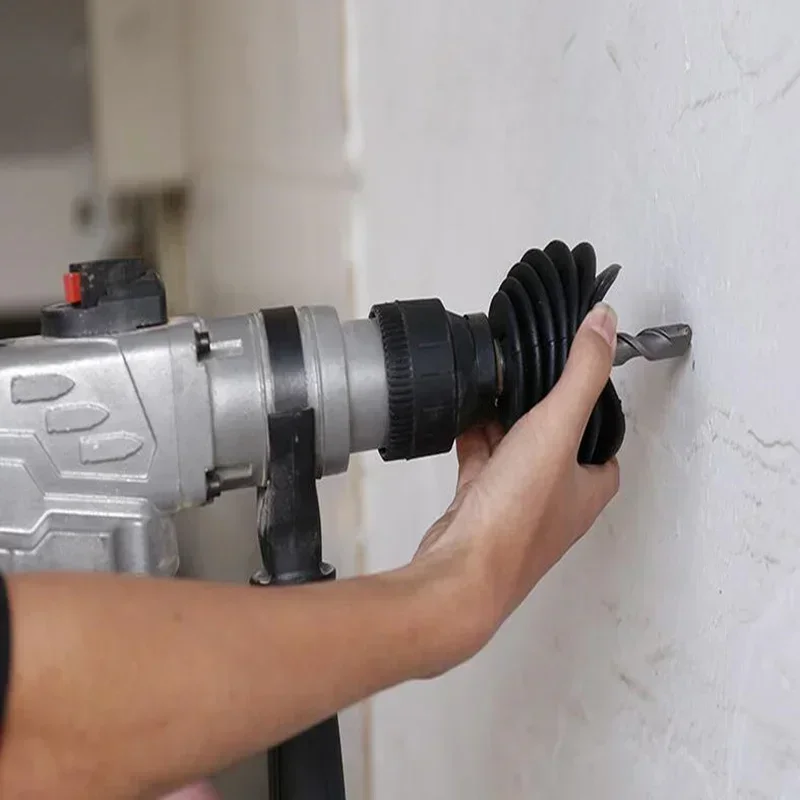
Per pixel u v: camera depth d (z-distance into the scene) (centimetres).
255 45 96
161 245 133
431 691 67
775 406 34
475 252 57
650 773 43
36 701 23
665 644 41
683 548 40
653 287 40
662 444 41
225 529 96
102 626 24
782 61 32
